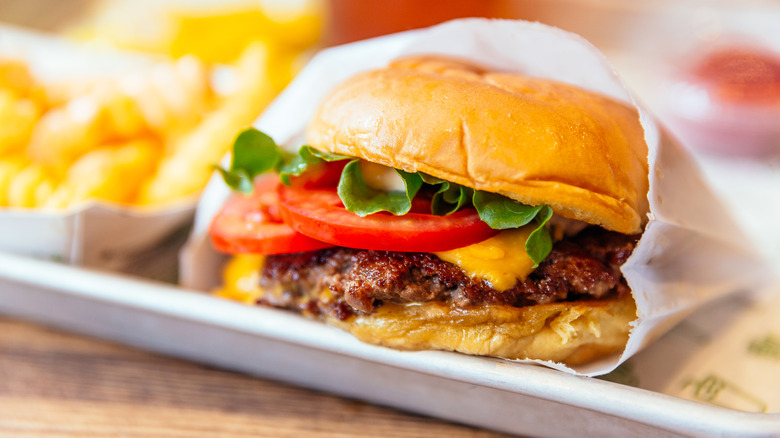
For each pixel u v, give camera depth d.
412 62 0.31
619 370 0.30
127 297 0.31
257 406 0.31
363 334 0.29
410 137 0.27
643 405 0.26
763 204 0.41
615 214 0.27
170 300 0.30
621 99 0.30
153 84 0.39
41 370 0.33
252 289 0.34
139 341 0.33
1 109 0.39
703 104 0.48
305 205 0.29
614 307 0.29
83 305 0.32
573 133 0.27
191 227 0.38
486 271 0.28
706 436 0.25
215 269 0.36
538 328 0.28
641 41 0.64
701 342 0.32
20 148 0.39
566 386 0.27
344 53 0.35
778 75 0.49
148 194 0.37
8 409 0.31
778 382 0.30
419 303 0.28
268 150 0.31
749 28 0.58
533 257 0.27
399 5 0.45
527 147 0.26
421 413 0.31
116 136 0.39
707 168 0.45
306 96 0.35
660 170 0.28
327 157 0.29
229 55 0.52
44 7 0.66
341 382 0.31
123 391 0.32
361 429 0.30
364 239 0.28
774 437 0.25
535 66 0.31
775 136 0.46
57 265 0.32
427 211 0.29
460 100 0.27
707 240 0.31
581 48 0.29
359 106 0.28
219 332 0.31
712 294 0.32
